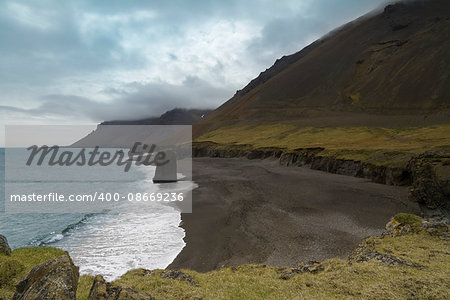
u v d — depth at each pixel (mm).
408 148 69562
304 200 45406
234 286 14477
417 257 16203
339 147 90500
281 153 111438
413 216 22984
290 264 23359
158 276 15898
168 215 41750
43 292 8883
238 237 30609
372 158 66375
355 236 28938
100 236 33250
